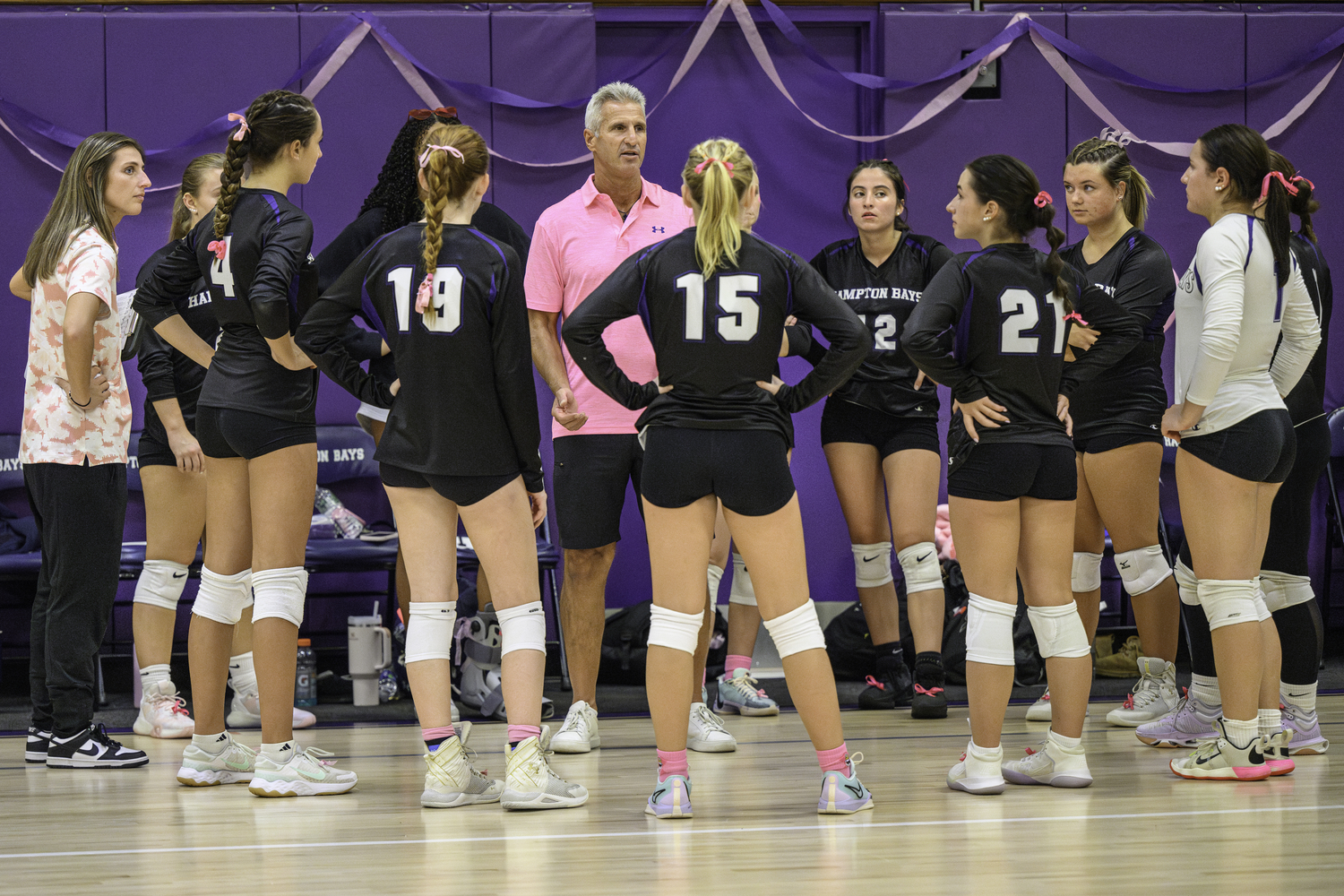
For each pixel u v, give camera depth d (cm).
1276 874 597
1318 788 796
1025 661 1307
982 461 776
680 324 700
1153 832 682
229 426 794
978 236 794
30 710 1268
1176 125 1588
